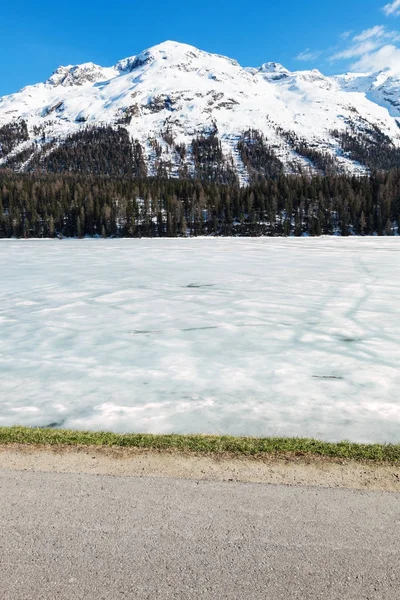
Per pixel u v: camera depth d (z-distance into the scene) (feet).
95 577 8.46
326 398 24.30
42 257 122.21
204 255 125.90
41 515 10.19
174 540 9.39
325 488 11.43
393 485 11.63
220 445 14.19
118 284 70.69
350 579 8.41
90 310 50.90
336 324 43.06
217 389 26.04
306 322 44.11
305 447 14.12
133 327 42.80
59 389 26.23
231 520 10.03
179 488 11.36
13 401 24.23
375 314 47.26
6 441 14.46
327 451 13.76
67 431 15.85
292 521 10.00
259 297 58.34
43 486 11.44
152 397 24.68
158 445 14.17
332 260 108.06
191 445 14.17
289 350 34.65
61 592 8.14
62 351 34.96
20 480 11.75
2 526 9.82
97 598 8.02
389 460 13.15
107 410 22.68
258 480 11.84
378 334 39.17
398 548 9.17
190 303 54.65
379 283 69.67
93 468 12.49
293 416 21.65
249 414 21.97
